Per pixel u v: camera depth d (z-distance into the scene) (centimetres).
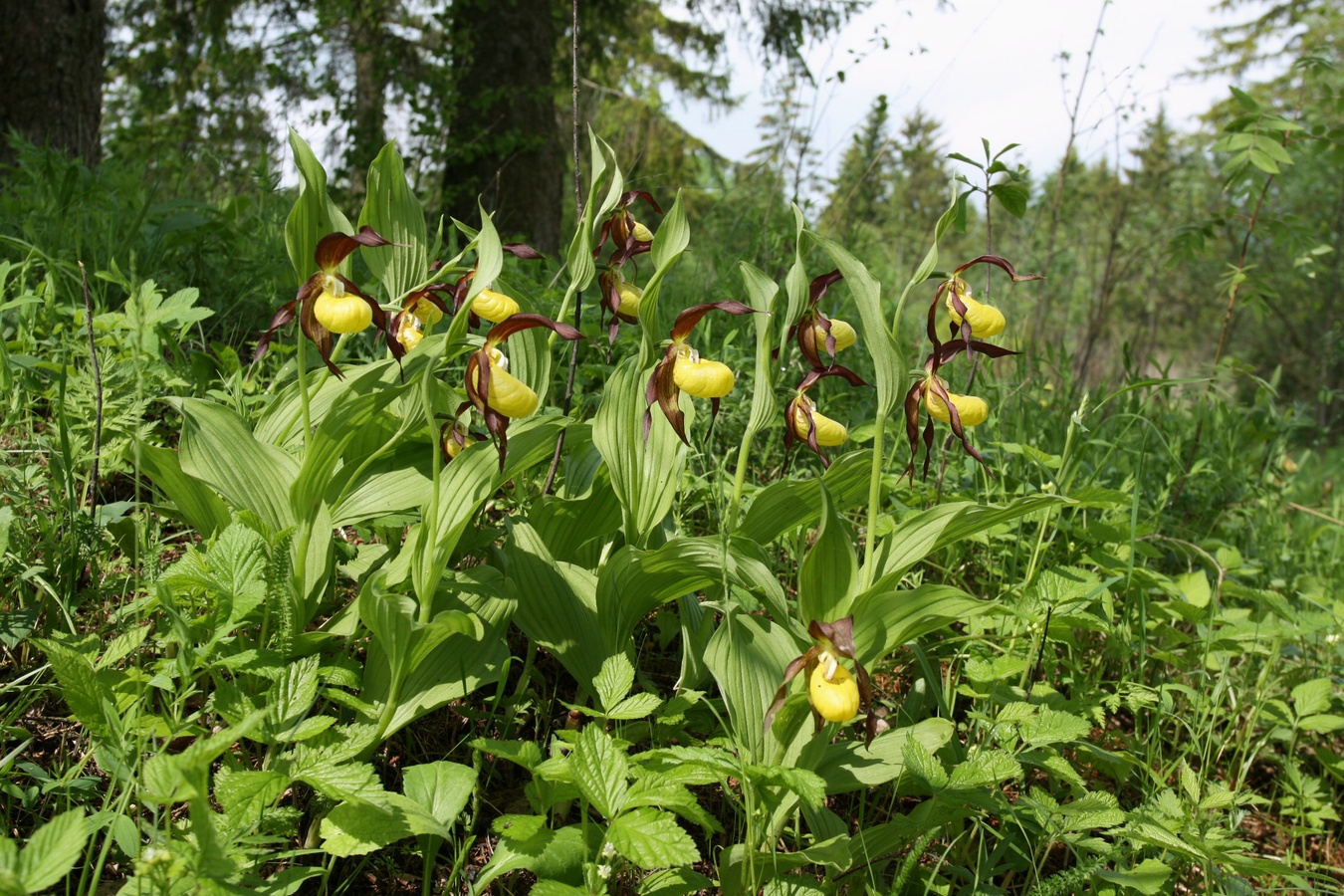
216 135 278
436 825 57
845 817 76
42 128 178
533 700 74
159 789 52
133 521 72
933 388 71
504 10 270
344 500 70
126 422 80
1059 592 79
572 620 73
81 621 71
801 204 177
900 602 66
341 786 57
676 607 84
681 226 72
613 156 81
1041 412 128
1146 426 109
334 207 72
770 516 76
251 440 70
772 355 75
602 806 57
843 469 75
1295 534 154
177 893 53
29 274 102
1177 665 89
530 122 270
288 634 64
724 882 65
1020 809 68
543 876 60
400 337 75
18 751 60
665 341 73
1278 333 521
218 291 113
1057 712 70
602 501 78
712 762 60
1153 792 79
